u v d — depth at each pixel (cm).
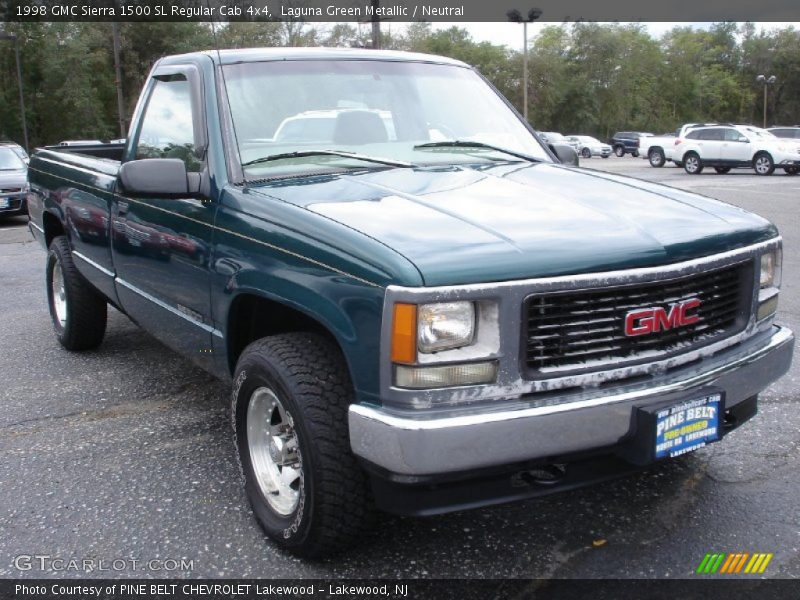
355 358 254
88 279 511
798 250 945
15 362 555
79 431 426
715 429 277
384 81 403
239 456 321
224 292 323
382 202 293
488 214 282
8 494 353
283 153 348
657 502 337
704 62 9581
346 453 270
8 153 1534
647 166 3403
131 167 320
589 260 254
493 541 308
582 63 7712
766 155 2575
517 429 241
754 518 322
